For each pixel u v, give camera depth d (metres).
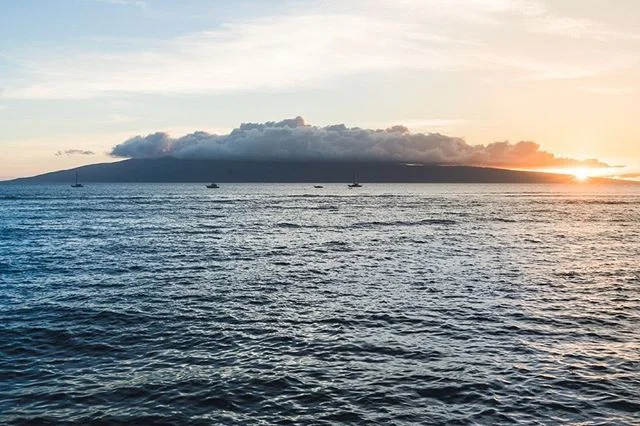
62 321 23.80
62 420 14.26
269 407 15.12
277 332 22.39
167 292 30.27
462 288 31.97
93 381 16.91
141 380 17.00
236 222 83.50
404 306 27.19
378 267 40.16
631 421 14.23
